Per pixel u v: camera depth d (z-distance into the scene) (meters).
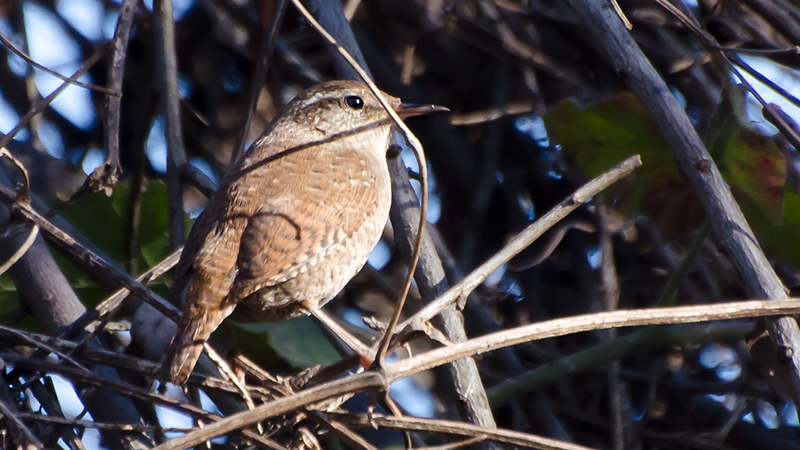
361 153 8.34
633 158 7.13
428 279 7.97
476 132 11.88
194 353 6.41
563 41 11.45
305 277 7.26
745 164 8.35
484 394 7.31
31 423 6.98
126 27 7.07
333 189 7.52
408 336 6.39
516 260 11.23
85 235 10.27
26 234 8.32
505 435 6.14
